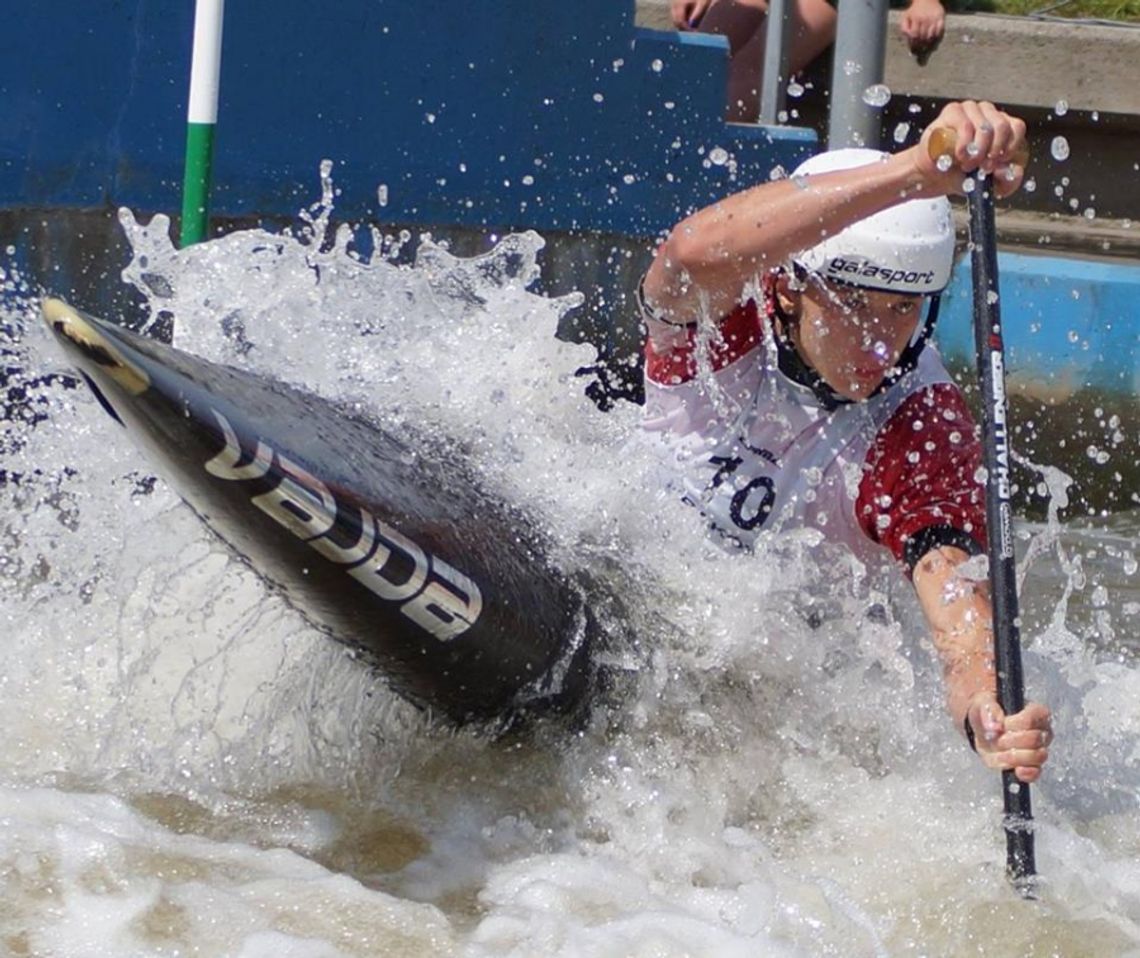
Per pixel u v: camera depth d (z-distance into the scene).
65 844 9.94
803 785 11.89
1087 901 10.66
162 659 12.09
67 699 12.04
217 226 21.08
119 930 9.05
